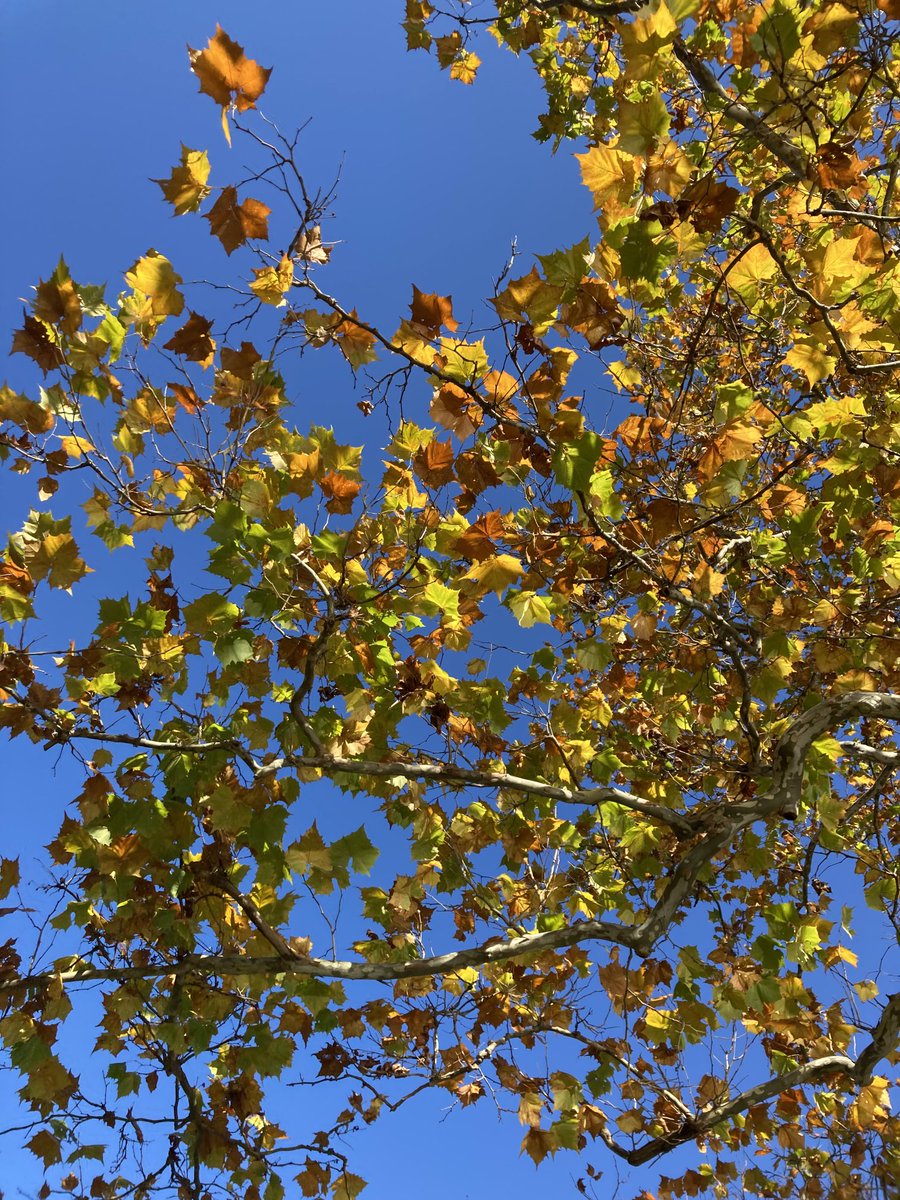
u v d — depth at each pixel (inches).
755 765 169.8
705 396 178.7
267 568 128.6
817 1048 188.5
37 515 133.7
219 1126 157.6
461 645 156.9
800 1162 200.1
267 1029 154.3
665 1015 174.7
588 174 105.3
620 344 111.7
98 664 142.7
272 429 140.6
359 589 139.6
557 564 147.9
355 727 162.6
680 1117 173.8
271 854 139.6
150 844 143.9
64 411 126.3
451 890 175.3
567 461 116.8
